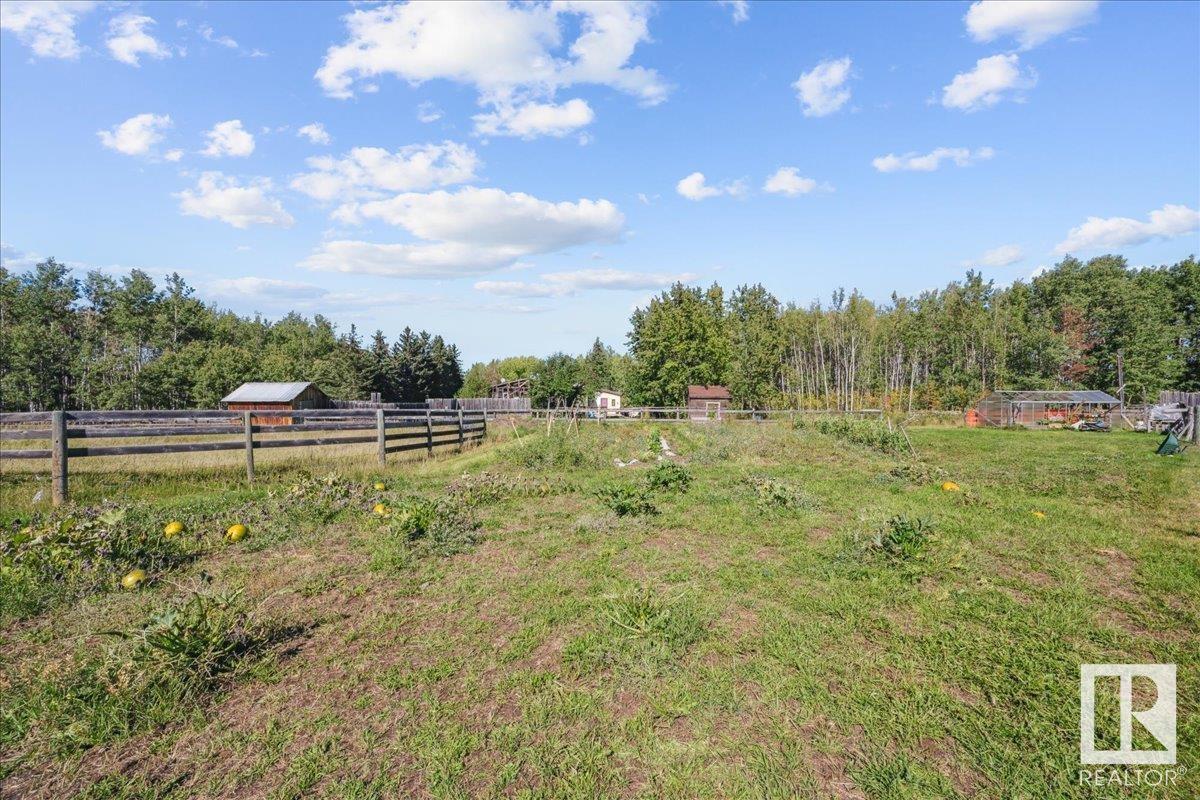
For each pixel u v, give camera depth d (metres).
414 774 2.89
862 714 3.36
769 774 2.87
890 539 6.20
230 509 8.33
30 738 3.17
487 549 6.79
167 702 3.47
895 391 63.31
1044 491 10.73
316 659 4.09
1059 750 3.06
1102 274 62.50
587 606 4.98
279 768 2.95
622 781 2.83
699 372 54.19
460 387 84.88
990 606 4.94
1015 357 58.56
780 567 6.01
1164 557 6.38
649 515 8.33
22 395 53.25
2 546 5.58
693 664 3.92
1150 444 20.05
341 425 12.93
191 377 55.59
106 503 7.70
